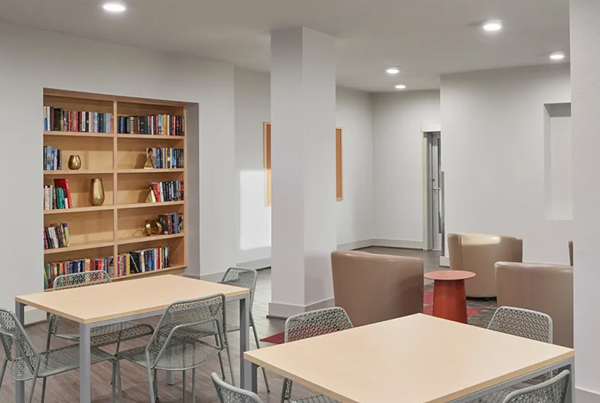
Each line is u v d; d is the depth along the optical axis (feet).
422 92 39.63
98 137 25.39
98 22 20.74
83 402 11.30
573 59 13.42
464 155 32.27
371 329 10.30
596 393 13.12
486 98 31.53
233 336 19.60
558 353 8.89
